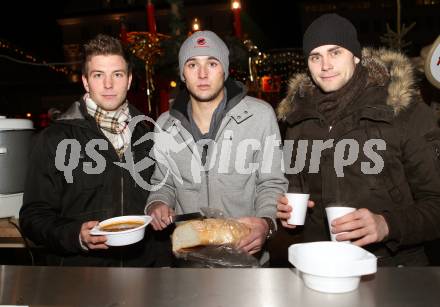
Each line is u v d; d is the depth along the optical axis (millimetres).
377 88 1841
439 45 2361
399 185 1762
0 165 2217
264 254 2109
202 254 1572
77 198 1958
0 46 11047
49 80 18797
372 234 1480
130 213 2035
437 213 1589
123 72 1982
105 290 1017
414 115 1735
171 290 1008
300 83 2074
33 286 1052
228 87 2160
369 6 27031
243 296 962
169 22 3355
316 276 960
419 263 1798
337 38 1799
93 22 24219
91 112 2043
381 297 926
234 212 2062
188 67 2027
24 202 1903
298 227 2049
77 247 1712
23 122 2350
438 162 1676
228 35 3273
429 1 26047
